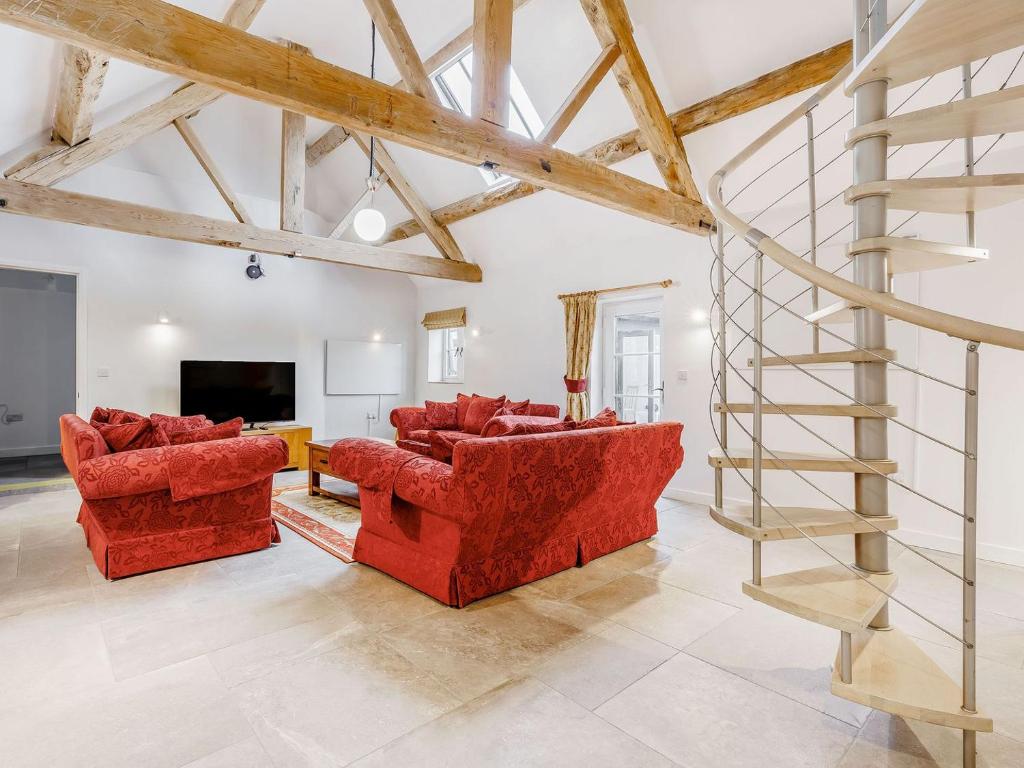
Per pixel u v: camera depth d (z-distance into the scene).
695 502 4.78
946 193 1.72
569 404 5.74
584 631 2.33
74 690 1.85
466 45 4.62
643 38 3.91
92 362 5.52
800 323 4.11
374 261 6.09
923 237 3.48
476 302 7.19
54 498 4.70
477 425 5.86
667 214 4.01
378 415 7.88
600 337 5.79
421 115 2.74
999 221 3.23
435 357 8.02
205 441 3.19
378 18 2.83
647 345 5.44
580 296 5.71
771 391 4.27
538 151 3.23
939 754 1.59
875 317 1.84
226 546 3.18
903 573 3.08
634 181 3.77
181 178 6.07
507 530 2.64
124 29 1.93
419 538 2.73
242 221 5.20
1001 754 1.59
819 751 1.59
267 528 3.35
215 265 6.35
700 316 4.78
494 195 5.91
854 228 1.87
